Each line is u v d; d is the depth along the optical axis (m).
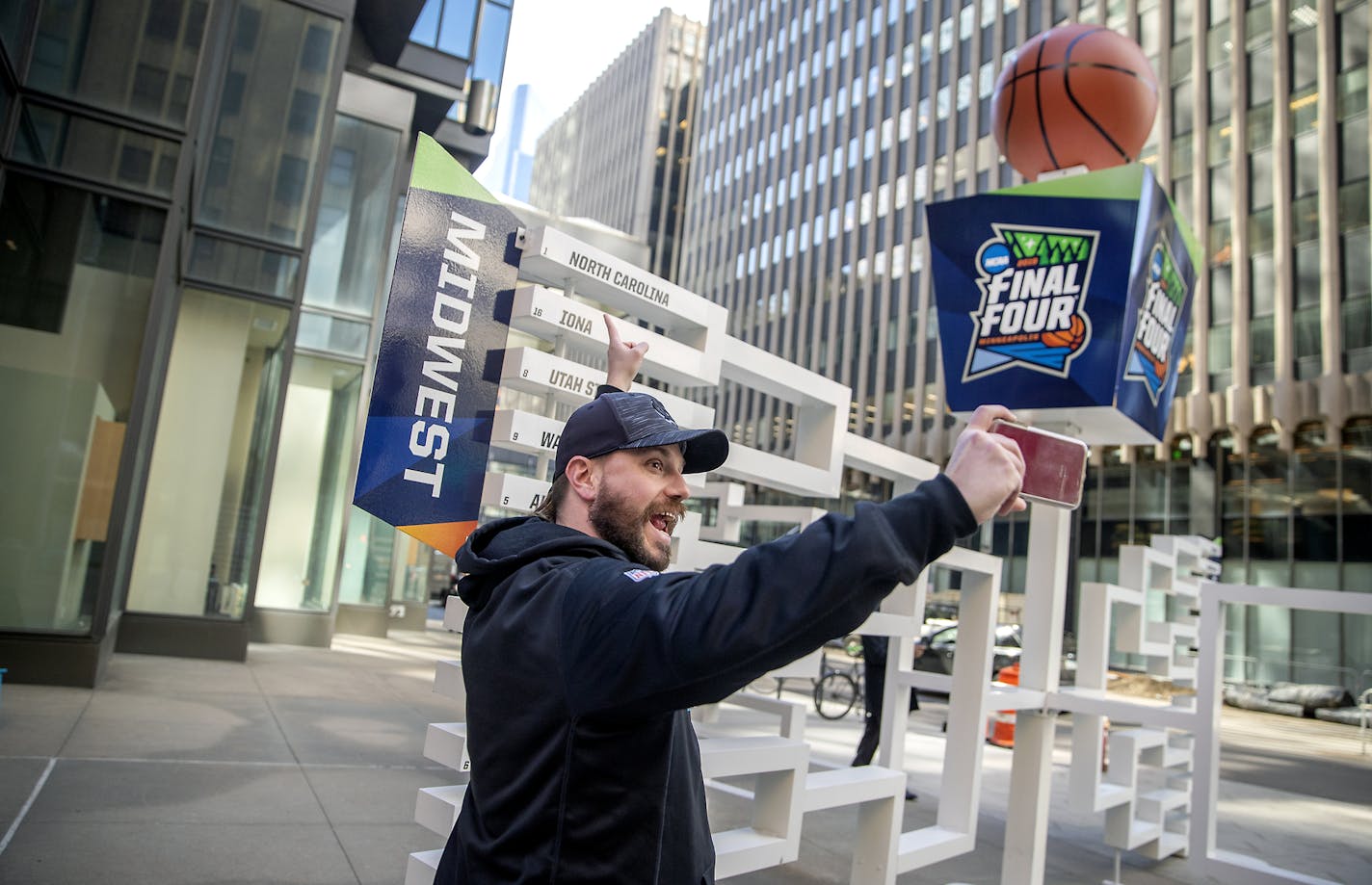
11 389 7.55
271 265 10.80
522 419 2.48
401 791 5.05
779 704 3.96
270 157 10.90
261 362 10.75
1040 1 36.19
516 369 2.47
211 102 9.73
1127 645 5.73
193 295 10.52
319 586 12.88
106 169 8.00
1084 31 4.45
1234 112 27.31
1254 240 26.42
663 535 1.39
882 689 6.46
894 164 42.69
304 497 12.90
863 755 6.45
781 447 45.00
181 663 9.57
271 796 4.69
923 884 4.46
